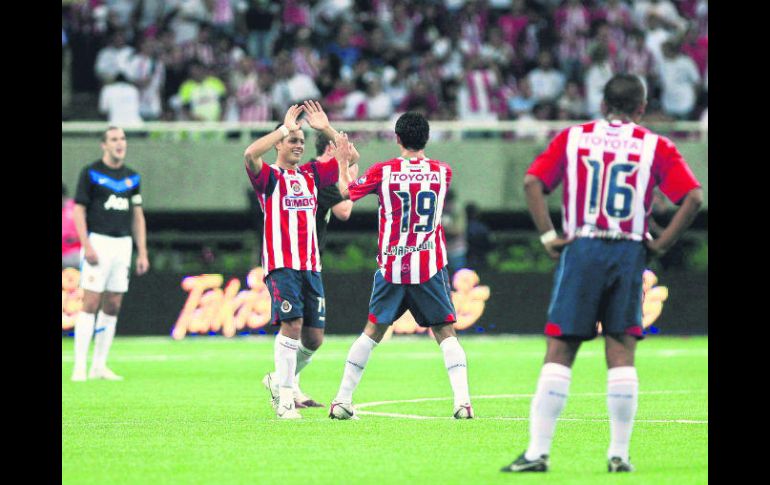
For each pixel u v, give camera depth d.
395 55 89.75
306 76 85.62
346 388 33.41
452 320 33.19
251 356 59.91
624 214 23.48
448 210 76.19
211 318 70.44
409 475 23.42
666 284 73.56
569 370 23.72
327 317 71.12
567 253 23.64
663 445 28.23
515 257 74.88
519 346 66.06
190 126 76.00
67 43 86.88
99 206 47.53
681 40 92.19
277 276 33.25
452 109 84.50
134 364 55.53
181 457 26.05
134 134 75.75
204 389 44.09
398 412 35.97
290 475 23.53
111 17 87.00
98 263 47.41
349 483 22.56
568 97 87.00
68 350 62.91
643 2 95.56
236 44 90.19
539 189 23.78
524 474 23.47
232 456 26.16
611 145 23.66
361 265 72.50
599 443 28.47
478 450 27.06
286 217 33.22
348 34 91.12
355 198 32.25
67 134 74.31
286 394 33.78
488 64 86.44
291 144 33.25
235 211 76.56
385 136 76.75
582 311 23.38
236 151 76.38
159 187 76.00
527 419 33.72
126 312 70.12
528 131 78.94
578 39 91.50
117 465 24.92
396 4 92.38
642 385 45.66
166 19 90.38
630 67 89.38
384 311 32.81
